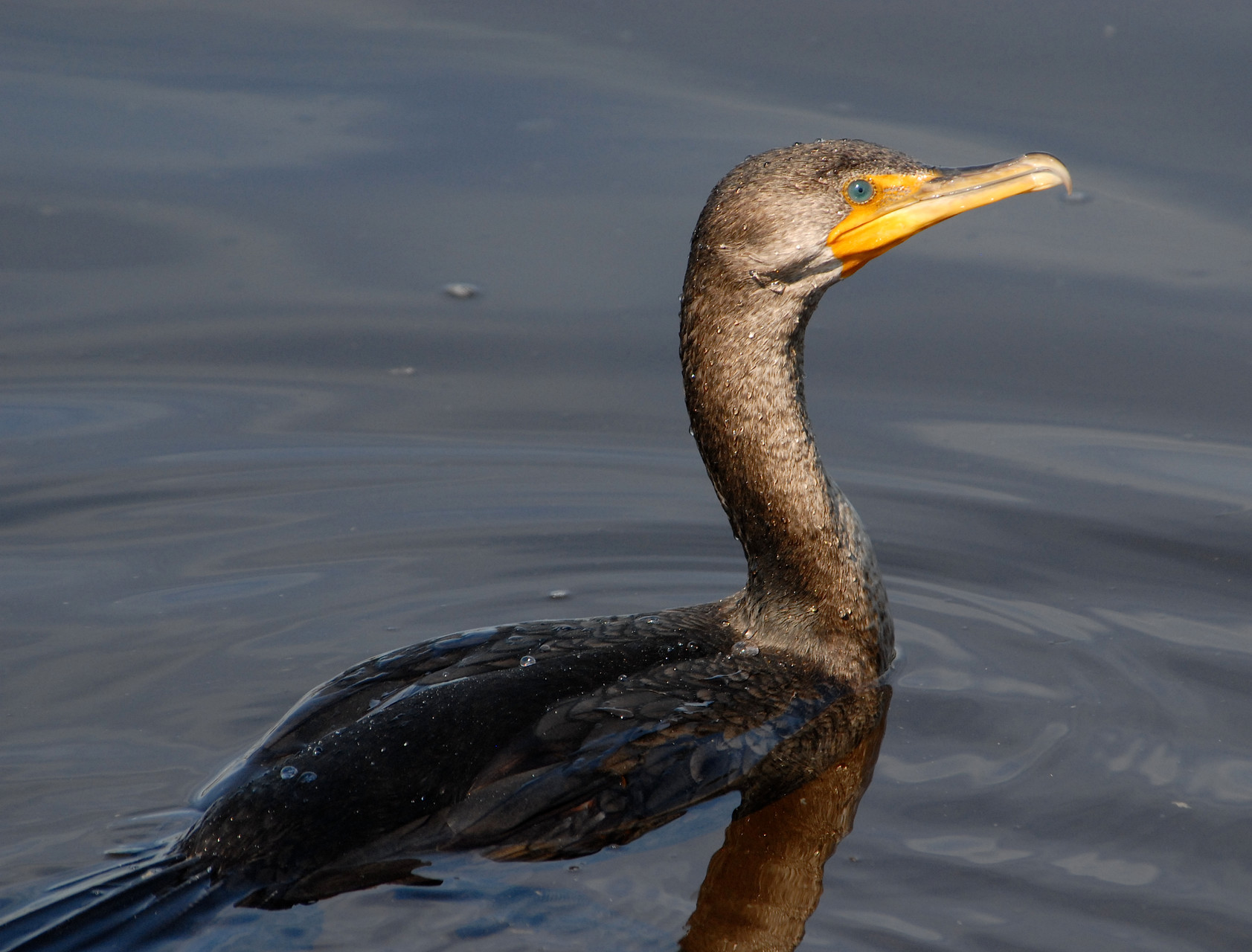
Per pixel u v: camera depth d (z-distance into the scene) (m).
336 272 14.34
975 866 7.45
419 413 12.80
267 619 10.16
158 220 14.86
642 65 17.41
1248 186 14.83
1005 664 9.55
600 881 7.18
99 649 9.75
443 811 7.27
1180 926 6.99
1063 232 14.81
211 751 8.52
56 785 8.13
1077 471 11.84
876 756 8.48
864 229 8.94
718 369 9.09
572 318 13.85
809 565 9.12
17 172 15.38
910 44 17.58
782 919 7.04
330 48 18.00
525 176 15.53
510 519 11.52
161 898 6.88
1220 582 10.41
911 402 12.84
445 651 8.48
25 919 6.74
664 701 8.12
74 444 12.20
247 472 11.98
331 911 6.81
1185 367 12.89
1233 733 8.63
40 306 13.80
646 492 11.87
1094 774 8.23
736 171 8.98
